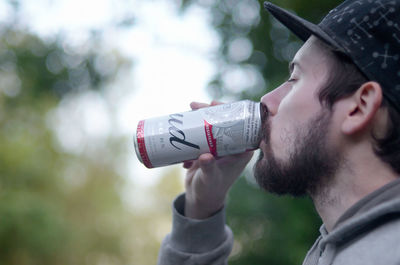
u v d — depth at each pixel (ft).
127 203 57.67
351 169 3.88
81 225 47.01
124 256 50.16
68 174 48.91
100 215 48.78
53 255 39.83
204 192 5.50
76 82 49.26
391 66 3.68
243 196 21.54
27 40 48.11
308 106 4.10
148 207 68.28
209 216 5.68
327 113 3.98
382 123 3.78
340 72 3.97
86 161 52.54
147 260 57.47
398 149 3.73
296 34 4.71
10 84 48.60
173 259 5.57
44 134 47.26
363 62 3.74
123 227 51.29
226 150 4.84
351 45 3.80
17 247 37.65
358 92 3.82
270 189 4.35
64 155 48.91
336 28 3.92
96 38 43.06
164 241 5.92
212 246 5.60
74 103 51.65
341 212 3.93
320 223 19.01
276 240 20.48
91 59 46.98
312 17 19.29
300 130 4.09
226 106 4.91
